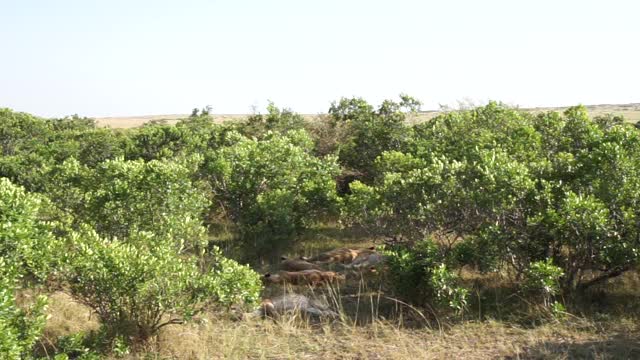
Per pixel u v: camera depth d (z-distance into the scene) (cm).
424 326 702
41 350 614
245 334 683
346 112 1650
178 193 873
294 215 1077
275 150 1138
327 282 884
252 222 1075
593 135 858
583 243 728
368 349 642
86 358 568
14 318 495
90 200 872
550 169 835
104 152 1656
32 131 2097
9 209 557
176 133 1658
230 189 1138
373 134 1466
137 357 603
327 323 720
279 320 729
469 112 1286
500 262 779
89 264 577
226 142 1677
